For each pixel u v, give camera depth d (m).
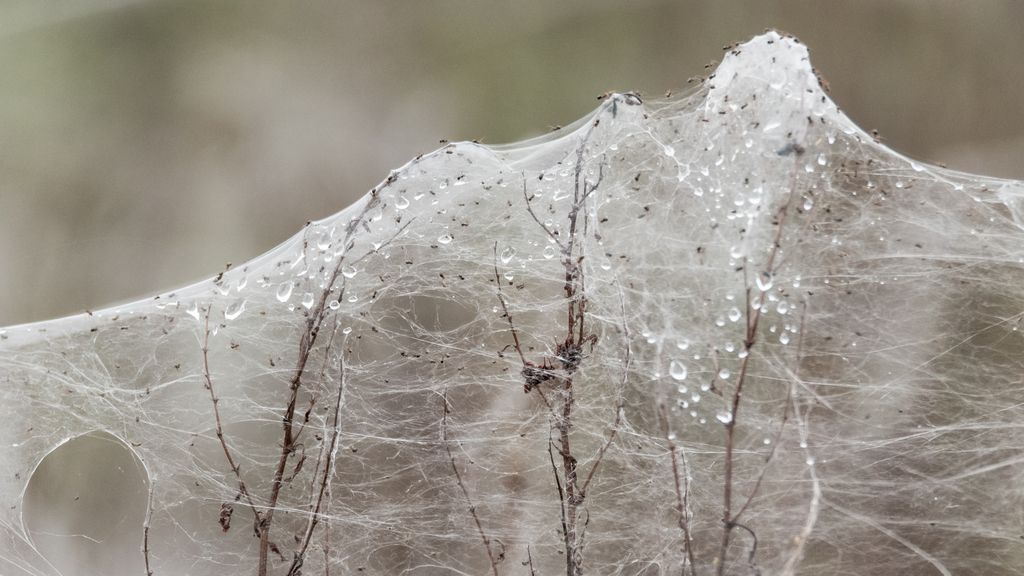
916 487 0.70
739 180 0.70
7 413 0.72
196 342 0.72
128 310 0.72
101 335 0.72
